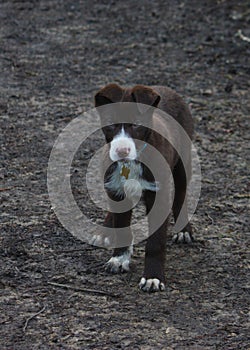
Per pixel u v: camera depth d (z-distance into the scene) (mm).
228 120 15852
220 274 9695
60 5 23672
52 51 19641
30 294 9031
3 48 19656
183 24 21984
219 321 8555
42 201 11742
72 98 16609
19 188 12203
